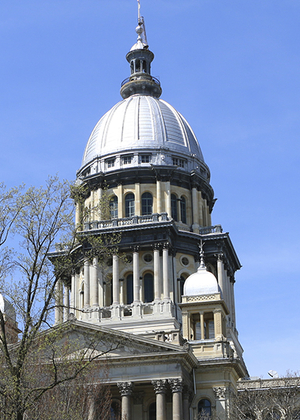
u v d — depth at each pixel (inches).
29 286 2081.7
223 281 4628.4
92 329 3316.9
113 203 4761.3
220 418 3408.0
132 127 4921.3
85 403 2888.8
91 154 4968.0
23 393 2054.6
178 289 4520.2
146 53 5502.0
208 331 3939.5
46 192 2159.2
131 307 4323.3
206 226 4921.3
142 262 4495.6
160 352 3282.5
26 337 2081.7
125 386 3275.1
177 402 3218.5
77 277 4613.7
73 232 2202.3
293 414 3449.8
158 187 4707.2
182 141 4977.9
